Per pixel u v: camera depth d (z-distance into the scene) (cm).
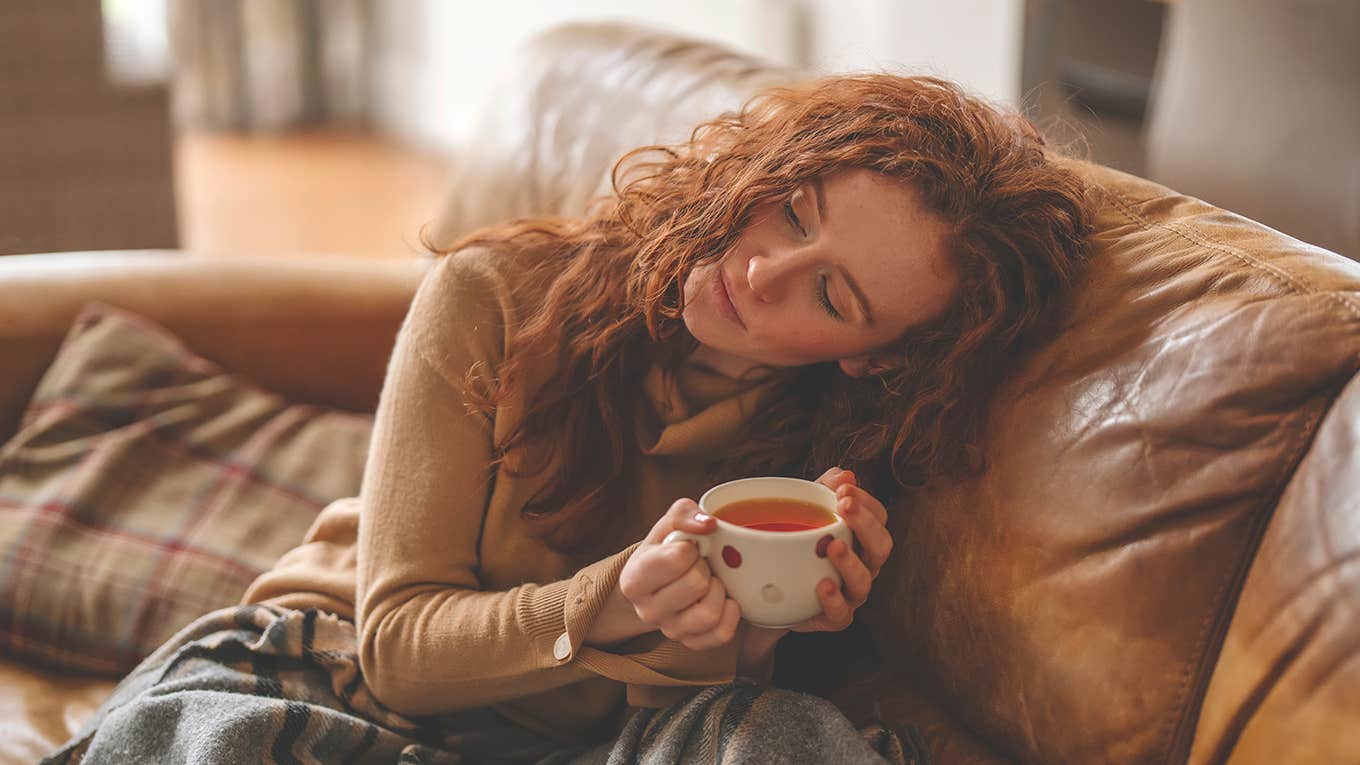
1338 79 189
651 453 109
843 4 338
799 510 89
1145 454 89
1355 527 76
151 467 146
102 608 135
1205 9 206
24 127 302
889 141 95
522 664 96
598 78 158
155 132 315
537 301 109
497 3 452
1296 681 77
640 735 97
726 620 86
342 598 117
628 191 109
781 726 91
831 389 108
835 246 93
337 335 164
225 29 498
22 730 123
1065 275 97
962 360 98
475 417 105
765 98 109
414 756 101
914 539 104
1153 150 224
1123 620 88
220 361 161
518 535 107
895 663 111
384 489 104
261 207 427
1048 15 254
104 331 153
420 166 483
